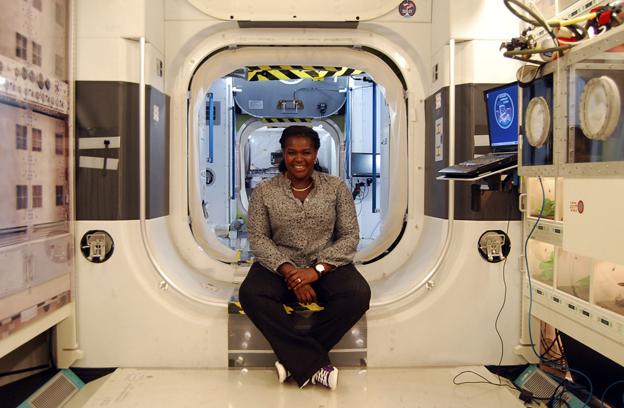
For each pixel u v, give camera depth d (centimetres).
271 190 250
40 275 210
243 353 248
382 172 390
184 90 289
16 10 190
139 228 249
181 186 293
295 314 243
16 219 194
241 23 281
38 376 240
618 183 156
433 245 271
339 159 592
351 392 222
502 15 248
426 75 286
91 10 241
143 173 242
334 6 279
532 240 246
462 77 250
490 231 249
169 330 246
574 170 177
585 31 177
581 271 215
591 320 190
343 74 450
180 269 274
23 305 197
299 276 227
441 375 242
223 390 223
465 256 250
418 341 252
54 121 225
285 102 565
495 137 237
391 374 243
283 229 248
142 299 245
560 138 184
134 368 247
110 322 245
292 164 243
